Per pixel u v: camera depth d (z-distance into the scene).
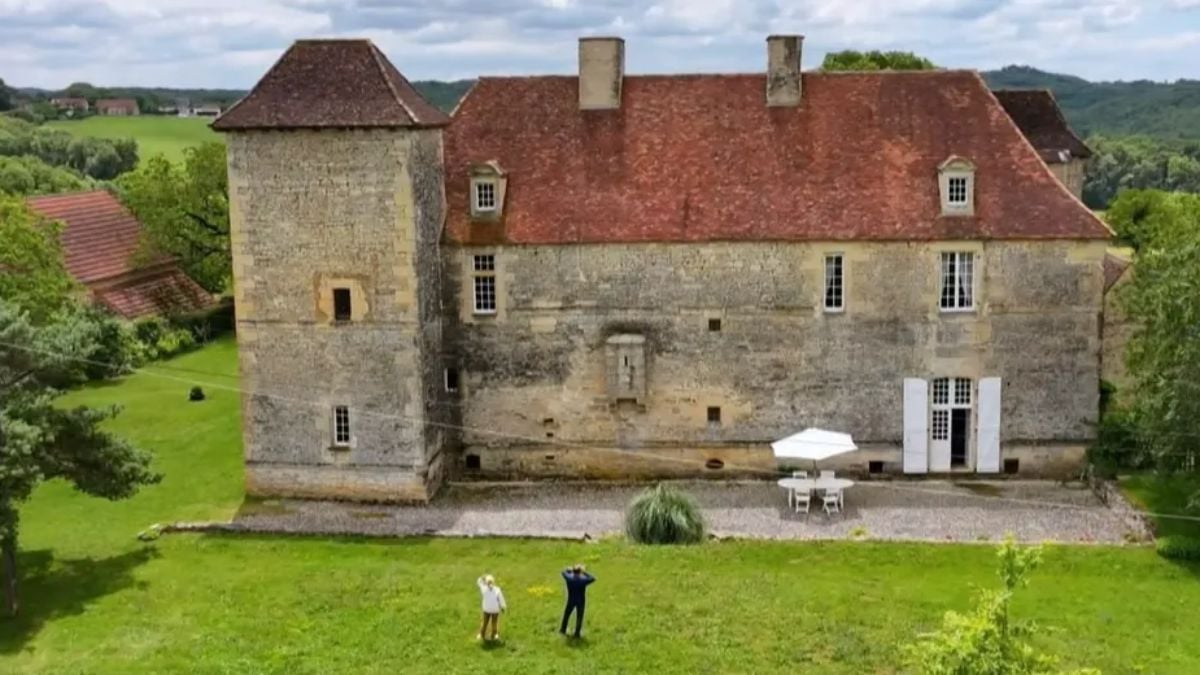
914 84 41.00
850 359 38.53
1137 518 34.66
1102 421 39.09
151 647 25.77
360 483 37.22
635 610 27.53
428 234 37.31
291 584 29.77
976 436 38.72
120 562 32.00
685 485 38.84
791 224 38.03
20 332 29.00
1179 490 36.66
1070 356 38.25
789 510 36.31
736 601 28.12
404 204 35.56
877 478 39.06
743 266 38.22
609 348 38.41
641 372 38.41
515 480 39.59
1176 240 37.06
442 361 39.03
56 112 177.00
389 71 36.88
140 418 48.78
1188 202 55.09
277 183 35.91
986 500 36.94
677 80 41.69
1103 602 28.77
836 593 28.78
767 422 39.00
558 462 39.53
